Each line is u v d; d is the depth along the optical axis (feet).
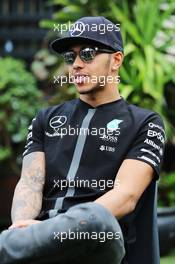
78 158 7.63
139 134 7.66
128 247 7.59
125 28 22.79
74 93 22.24
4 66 23.16
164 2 24.52
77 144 7.68
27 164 7.95
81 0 24.04
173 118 23.99
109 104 7.84
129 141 7.61
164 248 19.79
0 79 22.82
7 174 24.07
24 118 23.00
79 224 6.44
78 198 7.47
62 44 7.77
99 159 7.58
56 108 8.13
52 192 7.72
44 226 6.56
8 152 23.04
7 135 23.40
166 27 23.70
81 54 7.71
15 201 7.77
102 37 7.70
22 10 27.37
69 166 7.64
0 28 27.48
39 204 7.74
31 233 6.57
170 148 24.59
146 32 22.90
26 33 27.22
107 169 7.54
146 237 7.68
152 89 21.74
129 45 22.21
